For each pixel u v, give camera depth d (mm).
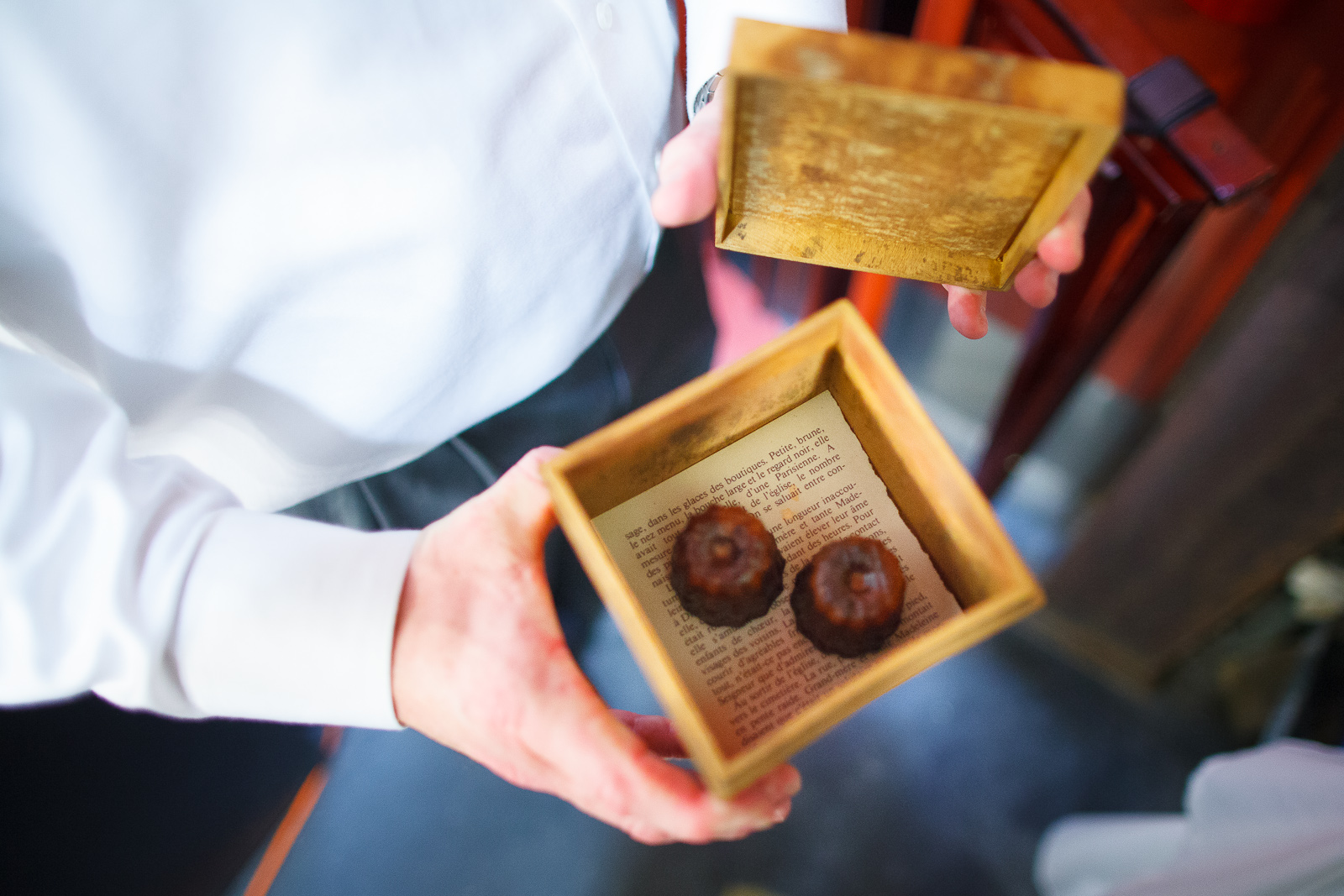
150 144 311
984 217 353
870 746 974
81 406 310
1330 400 544
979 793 951
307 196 342
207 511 332
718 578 342
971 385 1001
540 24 365
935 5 575
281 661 320
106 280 326
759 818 321
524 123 380
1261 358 558
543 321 444
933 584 365
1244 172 443
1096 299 615
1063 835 854
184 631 313
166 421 382
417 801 931
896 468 355
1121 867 731
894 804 945
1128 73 469
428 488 500
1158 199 482
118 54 295
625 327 542
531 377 464
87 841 594
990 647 1015
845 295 817
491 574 333
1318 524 640
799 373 354
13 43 282
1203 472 669
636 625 291
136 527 304
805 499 375
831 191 354
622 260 467
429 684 323
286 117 325
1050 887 867
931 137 311
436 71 345
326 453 424
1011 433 827
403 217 361
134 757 614
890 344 1007
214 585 314
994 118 294
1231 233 643
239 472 419
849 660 354
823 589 343
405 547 334
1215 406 609
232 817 708
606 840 917
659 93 429
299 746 762
